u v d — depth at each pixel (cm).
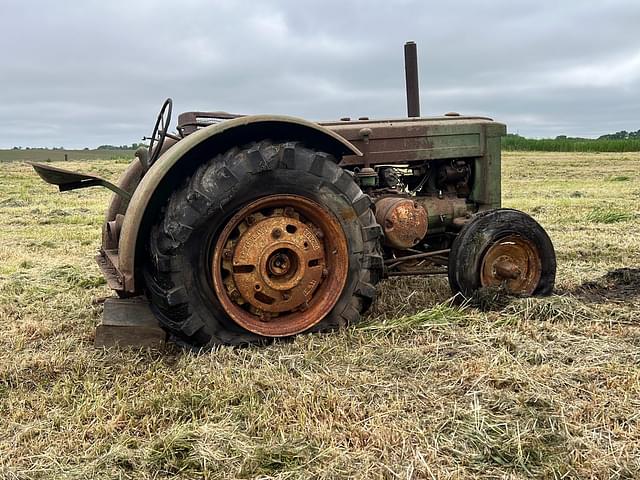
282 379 311
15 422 284
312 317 382
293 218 378
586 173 2138
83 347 383
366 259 392
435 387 303
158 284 357
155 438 262
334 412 278
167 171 347
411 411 281
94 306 473
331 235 384
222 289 359
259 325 371
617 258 644
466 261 432
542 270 450
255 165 355
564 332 381
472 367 323
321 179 373
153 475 238
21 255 712
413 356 339
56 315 456
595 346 354
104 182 381
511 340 361
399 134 469
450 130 487
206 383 312
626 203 1147
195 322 354
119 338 375
